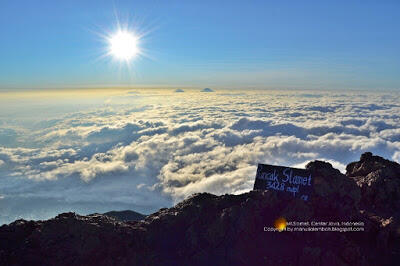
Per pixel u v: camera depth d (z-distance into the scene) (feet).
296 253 42.75
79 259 40.14
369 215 53.31
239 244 43.80
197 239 44.93
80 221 44.39
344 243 43.45
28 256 39.22
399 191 57.52
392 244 45.11
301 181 51.80
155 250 44.01
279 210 49.47
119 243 43.27
